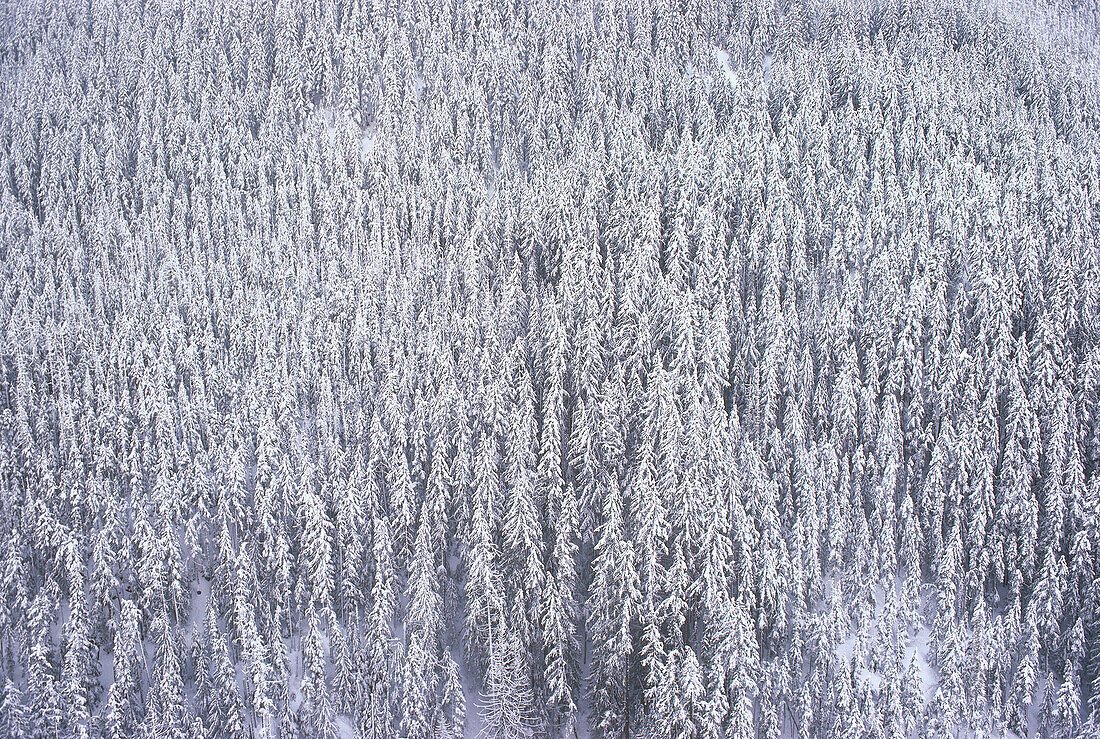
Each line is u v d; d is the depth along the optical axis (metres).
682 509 44.19
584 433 48.41
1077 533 45.53
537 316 56.91
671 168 68.69
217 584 47.41
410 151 75.56
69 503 49.72
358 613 47.31
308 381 57.31
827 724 42.56
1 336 59.56
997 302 54.75
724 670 40.81
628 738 43.88
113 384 54.66
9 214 71.94
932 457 49.06
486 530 46.56
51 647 43.50
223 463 49.41
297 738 43.16
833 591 44.72
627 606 42.41
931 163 68.00
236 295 61.44
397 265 64.56
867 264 60.16
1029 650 43.09
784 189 65.12
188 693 45.09
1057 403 49.38
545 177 70.75
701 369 53.84
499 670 42.09
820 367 54.50
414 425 52.66
